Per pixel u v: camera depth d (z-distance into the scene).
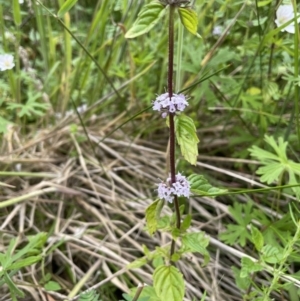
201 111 0.41
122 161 0.38
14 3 0.32
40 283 0.27
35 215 0.32
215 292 0.27
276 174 0.27
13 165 0.35
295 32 0.27
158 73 0.40
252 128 0.39
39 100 0.40
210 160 0.38
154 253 0.23
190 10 0.17
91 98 0.40
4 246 0.29
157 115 0.39
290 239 0.24
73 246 0.30
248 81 0.36
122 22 0.35
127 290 0.27
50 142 0.39
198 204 0.34
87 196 0.34
